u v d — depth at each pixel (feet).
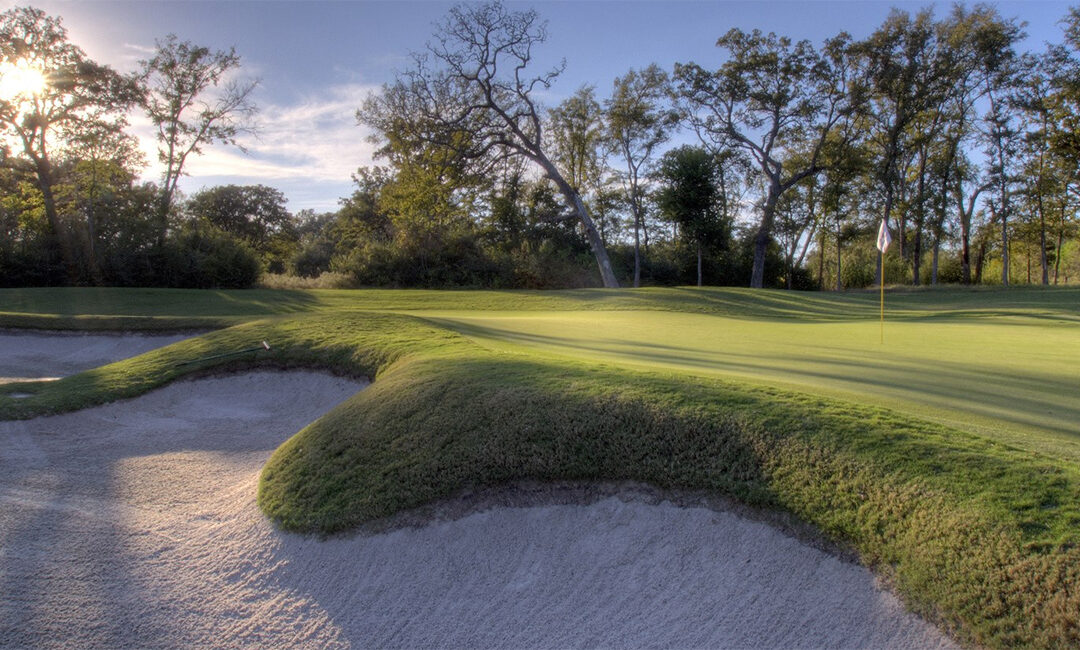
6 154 100.37
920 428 16.51
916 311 86.02
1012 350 37.09
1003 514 12.30
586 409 18.72
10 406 28.73
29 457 24.54
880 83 127.85
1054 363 31.42
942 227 158.61
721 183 153.69
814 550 13.73
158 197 107.65
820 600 12.78
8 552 17.65
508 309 80.84
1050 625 10.56
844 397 21.44
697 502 15.69
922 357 33.65
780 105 135.44
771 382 23.56
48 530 18.81
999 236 165.07
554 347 36.27
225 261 103.45
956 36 125.70
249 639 14.38
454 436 18.86
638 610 13.75
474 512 16.84
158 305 77.25
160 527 18.99
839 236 154.40
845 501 14.08
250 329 39.70
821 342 41.68
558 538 15.88
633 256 158.20
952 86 130.93
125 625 14.89
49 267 94.58
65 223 99.45
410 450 18.89
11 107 98.99
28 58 99.91
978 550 11.88
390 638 14.11
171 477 22.57
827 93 133.59
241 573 16.40
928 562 12.21
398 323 39.70
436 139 108.58
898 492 13.73
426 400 21.18
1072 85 122.62
